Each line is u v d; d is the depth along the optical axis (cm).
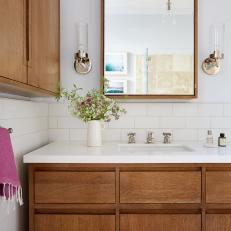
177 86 198
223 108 203
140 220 143
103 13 197
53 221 143
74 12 202
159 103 203
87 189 143
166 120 203
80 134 204
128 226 143
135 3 198
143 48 198
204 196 144
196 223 144
